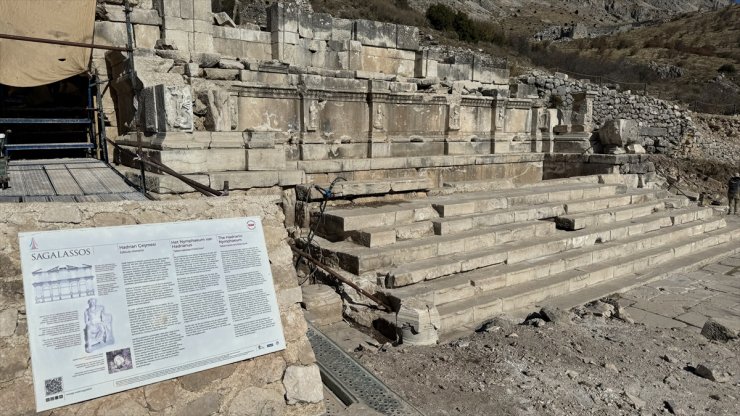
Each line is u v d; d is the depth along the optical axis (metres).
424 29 36.28
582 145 15.23
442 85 13.68
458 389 4.98
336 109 10.87
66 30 7.86
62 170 6.86
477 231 8.71
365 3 37.69
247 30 12.21
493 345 5.98
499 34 40.66
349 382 4.80
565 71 36.88
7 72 7.53
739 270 10.53
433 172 11.91
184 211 3.71
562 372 5.42
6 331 2.96
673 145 25.16
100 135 8.42
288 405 3.79
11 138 9.25
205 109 8.26
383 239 7.57
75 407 2.99
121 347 3.12
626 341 6.47
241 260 3.74
